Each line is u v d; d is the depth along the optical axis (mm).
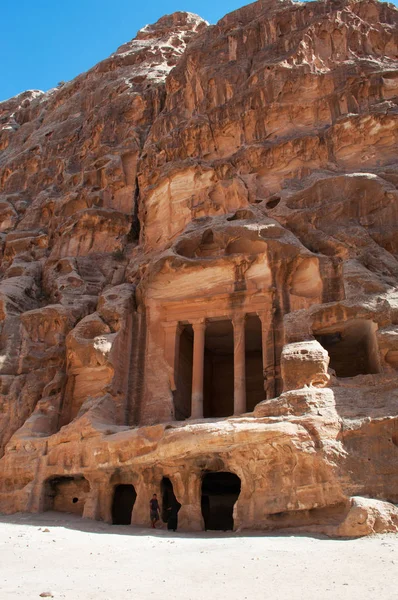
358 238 21547
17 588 8086
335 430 15398
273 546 12039
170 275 24906
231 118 29312
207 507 22484
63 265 31500
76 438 20422
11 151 51812
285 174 26906
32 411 25312
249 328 25109
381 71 27562
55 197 38812
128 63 49344
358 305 18719
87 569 9797
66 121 45938
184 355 25406
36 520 18484
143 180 32062
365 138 26188
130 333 24594
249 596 7492
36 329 27703
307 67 28719
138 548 12445
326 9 31906
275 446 15578
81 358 23578
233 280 23609
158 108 38156
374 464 14805
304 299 21828
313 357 17281
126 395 23250
